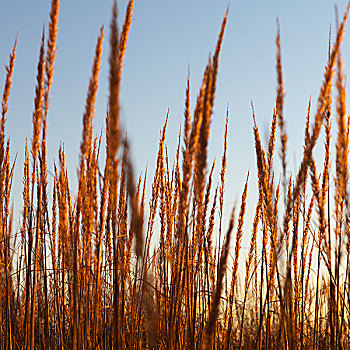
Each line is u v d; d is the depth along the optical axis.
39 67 2.43
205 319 3.09
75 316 2.60
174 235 2.96
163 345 2.93
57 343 3.20
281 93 2.16
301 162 2.22
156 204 3.47
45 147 2.53
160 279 3.29
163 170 3.50
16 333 3.35
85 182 2.45
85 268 2.66
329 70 2.09
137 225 1.51
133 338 2.92
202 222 2.76
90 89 2.29
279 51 2.17
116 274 2.33
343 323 2.85
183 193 2.17
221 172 3.23
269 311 2.94
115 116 1.73
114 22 1.71
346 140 2.28
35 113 2.47
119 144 1.78
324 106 2.13
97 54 2.27
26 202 3.15
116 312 2.36
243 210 3.19
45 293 3.10
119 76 1.72
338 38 2.08
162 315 3.19
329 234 2.53
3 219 3.24
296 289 3.12
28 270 2.72
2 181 3.07
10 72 2.75
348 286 2.57
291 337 2.38
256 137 2.62
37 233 2.67
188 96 2.17
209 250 3.25
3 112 2.76
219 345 3.28
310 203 3.04
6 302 3.12
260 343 2.91
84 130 2.34
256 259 3.38
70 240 2.78
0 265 3.21
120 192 2.99
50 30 2.42
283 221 2.28
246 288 3.34
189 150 2.09
